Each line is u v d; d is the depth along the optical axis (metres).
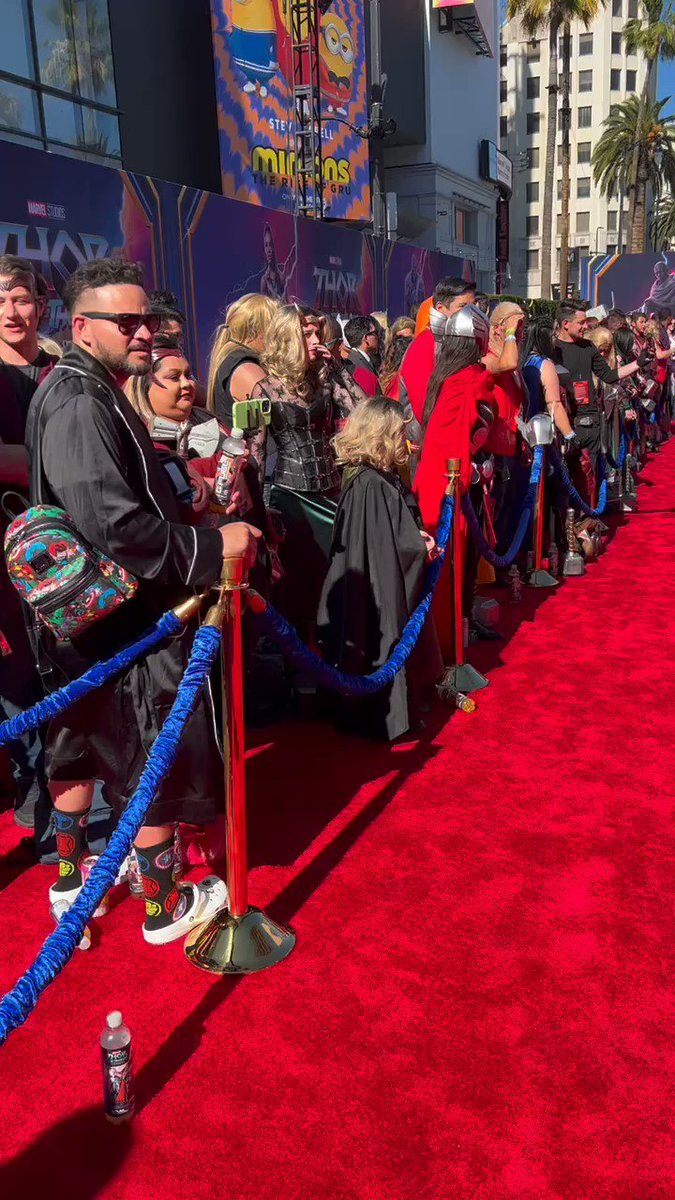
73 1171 1.98
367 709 4.11
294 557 4.37
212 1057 2.30
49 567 2.23
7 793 3.79
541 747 4.01
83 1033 2.39
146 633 2.47
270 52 21.41
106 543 2.26
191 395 3.04
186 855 3.19
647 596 6.37
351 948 2.71
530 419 6.27
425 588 4.12
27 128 15.41
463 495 4.84
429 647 4.14
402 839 3.29
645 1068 2.23
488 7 42.47
